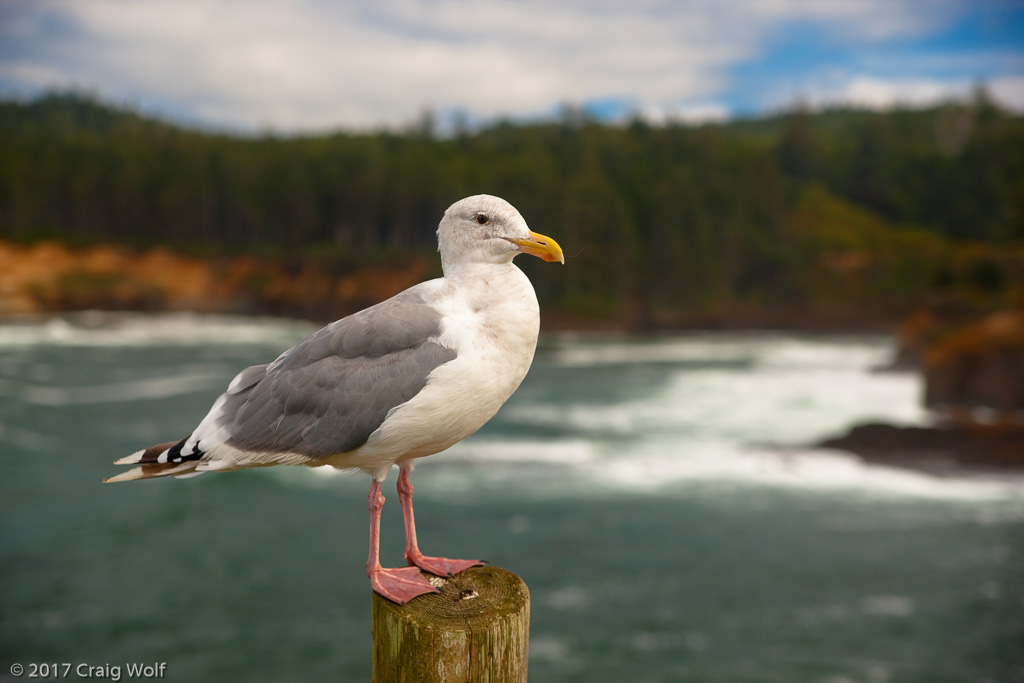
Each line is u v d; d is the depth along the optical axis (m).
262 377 3.41
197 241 83.38
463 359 3.09
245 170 87.38
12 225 81.06
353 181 84.44
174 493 18.08
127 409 29.81
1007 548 15.24
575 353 53.94
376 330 3.16
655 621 11.98
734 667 10.53
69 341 52.22
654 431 27.05
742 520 17.03
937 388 29.86
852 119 169.75
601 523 16.73
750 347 59.00
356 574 13.69
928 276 80.31
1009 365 28.05
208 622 11.80
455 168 88.69
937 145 130.25
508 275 3.25
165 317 68.38
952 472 21.08
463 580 3.23
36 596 12.66
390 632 2.89
